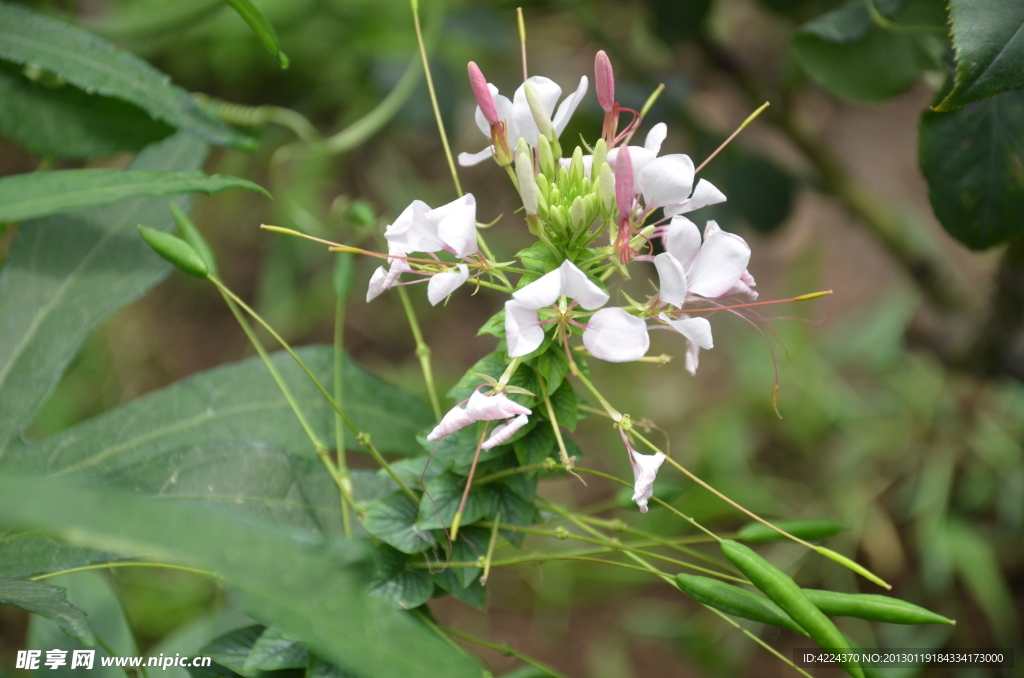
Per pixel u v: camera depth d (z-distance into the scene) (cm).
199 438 81
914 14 85
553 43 197
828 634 71
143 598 135
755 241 180
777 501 159
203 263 77
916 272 136
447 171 201
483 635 145
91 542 68
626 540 138
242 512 78
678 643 141
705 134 122
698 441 163
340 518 79
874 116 197
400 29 166
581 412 76
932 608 140
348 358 84
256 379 83
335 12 165
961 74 74
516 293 70
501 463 75
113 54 81
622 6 159
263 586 67
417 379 174
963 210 84
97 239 83
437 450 76
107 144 85
